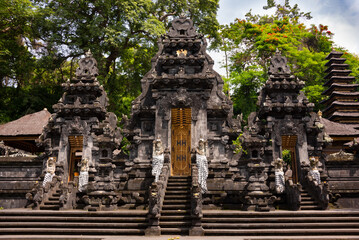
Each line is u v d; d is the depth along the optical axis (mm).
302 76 42969
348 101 34531
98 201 17469
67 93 23453
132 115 23172
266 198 17266
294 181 22266
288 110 22109
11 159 22531
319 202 18156
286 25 44844
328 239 12422
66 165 22141
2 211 16047
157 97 22688
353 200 21094
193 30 24547
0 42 34000
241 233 13781
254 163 18359
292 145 22844
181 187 18312
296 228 14234
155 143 20688
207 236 13609
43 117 28109
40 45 36875
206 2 38625
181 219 14852
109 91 38312
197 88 22688
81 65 24016
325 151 28141
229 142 22969
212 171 20844
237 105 44469
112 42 32312
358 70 43906
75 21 34969
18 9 32688
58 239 12891
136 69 38781
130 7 32688
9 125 26922
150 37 37312
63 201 17609
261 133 23234
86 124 22719
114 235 14016
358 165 22297
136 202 19188
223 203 19109
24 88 39250
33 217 15344
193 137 21859
